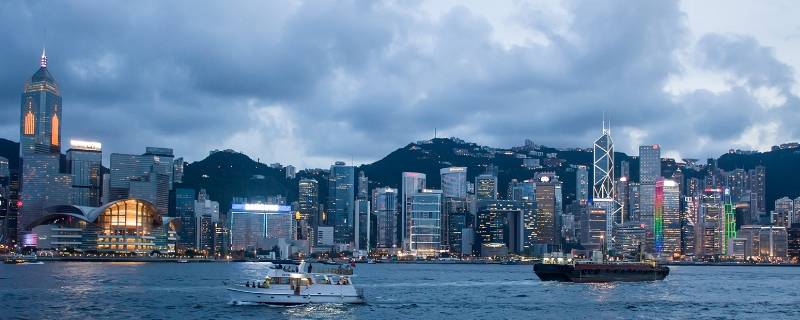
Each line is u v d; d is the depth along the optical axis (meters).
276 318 162.12
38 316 167.38
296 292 181.12
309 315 166.50
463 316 176.00
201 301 196.75
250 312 170.88
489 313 182.25
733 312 194.88
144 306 184.88
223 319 160.38
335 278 185.00
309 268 183.75
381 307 188.00
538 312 185.25
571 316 178.88
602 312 187.12
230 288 184.88
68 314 170.75
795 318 183.62
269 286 181.12
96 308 181.75
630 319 175.75
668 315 184.25
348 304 185.25
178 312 172.38
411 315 174.50
